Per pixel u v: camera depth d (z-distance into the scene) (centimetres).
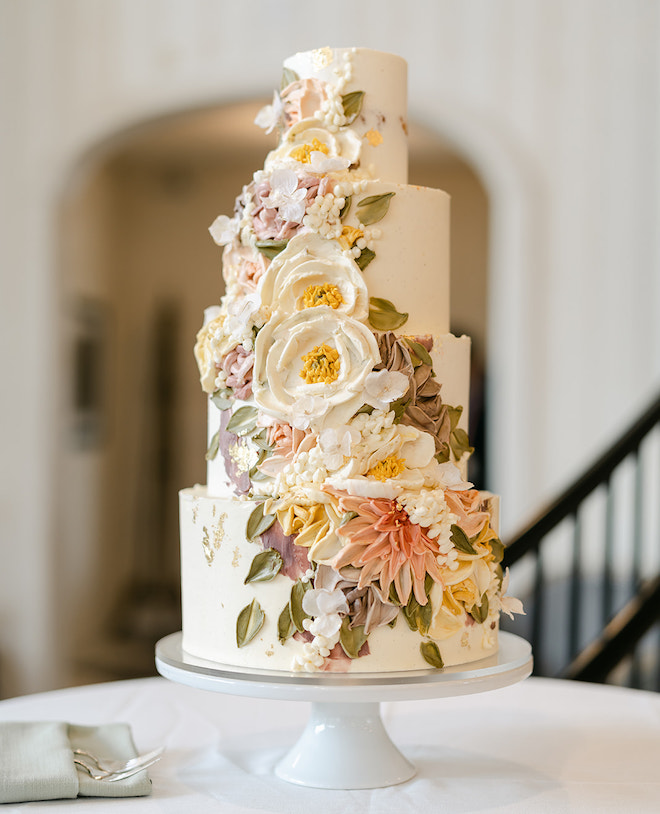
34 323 553
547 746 191
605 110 492
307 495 150
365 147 168
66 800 161
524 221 499
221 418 167
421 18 494
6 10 536
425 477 156
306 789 167
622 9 488
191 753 187
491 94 496
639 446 326
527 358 503
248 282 164
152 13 514
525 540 307
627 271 494
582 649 344
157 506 791
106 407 707
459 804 159
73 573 622
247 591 157
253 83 501
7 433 559
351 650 151
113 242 728
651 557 475
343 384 152
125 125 529
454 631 157
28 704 215
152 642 662
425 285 165
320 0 493
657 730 200
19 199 545
